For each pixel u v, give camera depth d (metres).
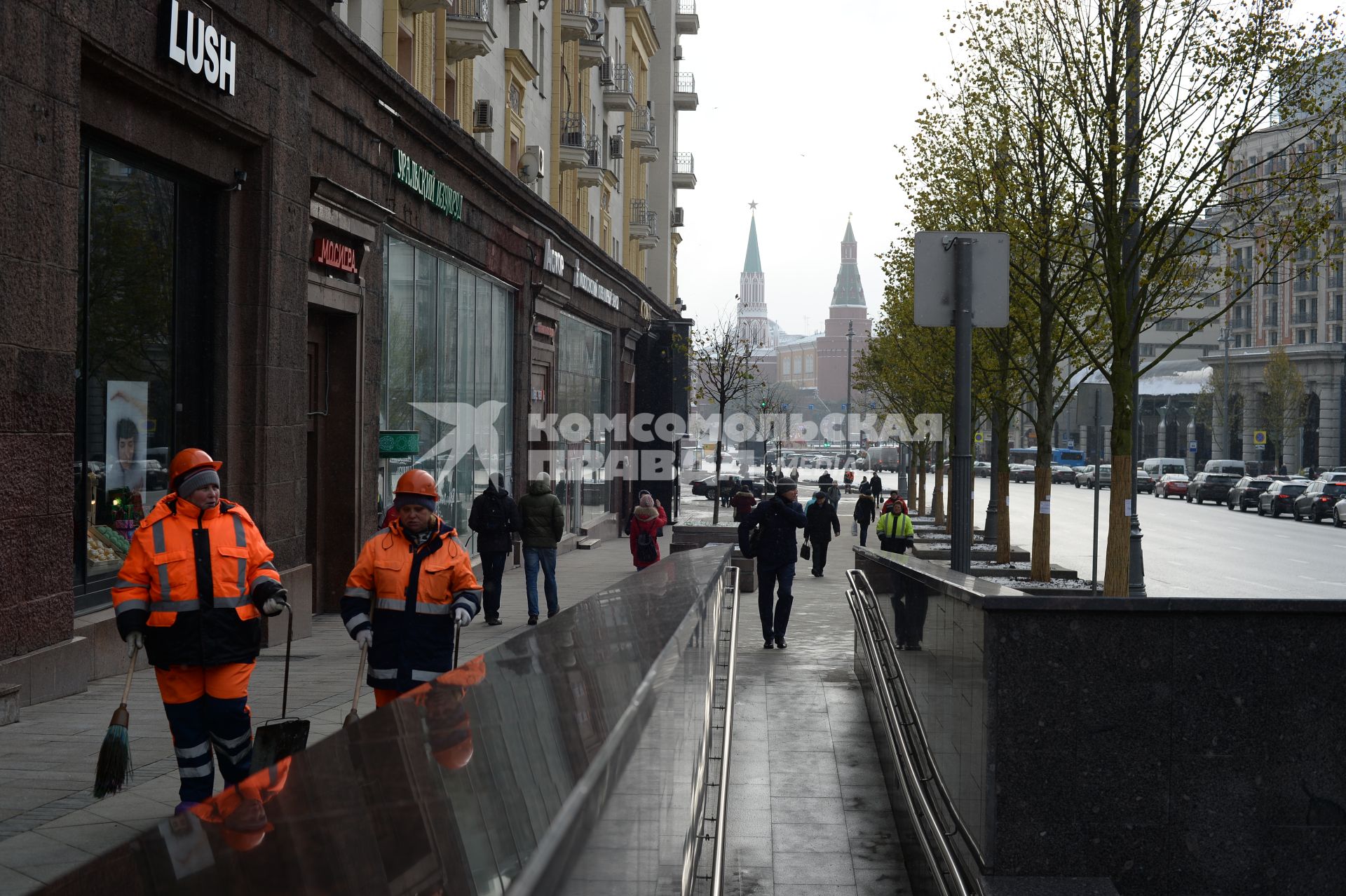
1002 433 25.06
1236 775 5.07
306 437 14.91
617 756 2.00
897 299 35.19
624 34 45.09
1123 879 5.09
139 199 11.89
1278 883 5.05
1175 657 5.07
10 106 9.04
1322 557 32.34
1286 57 15.84
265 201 13.65
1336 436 93.50
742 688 11.63
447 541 6.60
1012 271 21.92
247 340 13.66
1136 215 16.42
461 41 22.73
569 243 31.62
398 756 1.92
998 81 19.31
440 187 19.95
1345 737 5.04
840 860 6.89
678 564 7.14
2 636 8.98
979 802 5.20
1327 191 16.66
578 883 1.60
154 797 6.62
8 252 9.02
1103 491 79.12
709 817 5.17
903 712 7.95
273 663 12.37
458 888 1.33
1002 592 5.30
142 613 5.89
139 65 10.87
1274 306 111.81
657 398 48.06
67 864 5.30
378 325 17.61
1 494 8.95
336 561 16.98
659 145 59.09
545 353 30.00
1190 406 113.31
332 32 15.01
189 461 6.01
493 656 3.05
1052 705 5.09
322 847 1.46
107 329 11.34
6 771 7.17
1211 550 34.91
